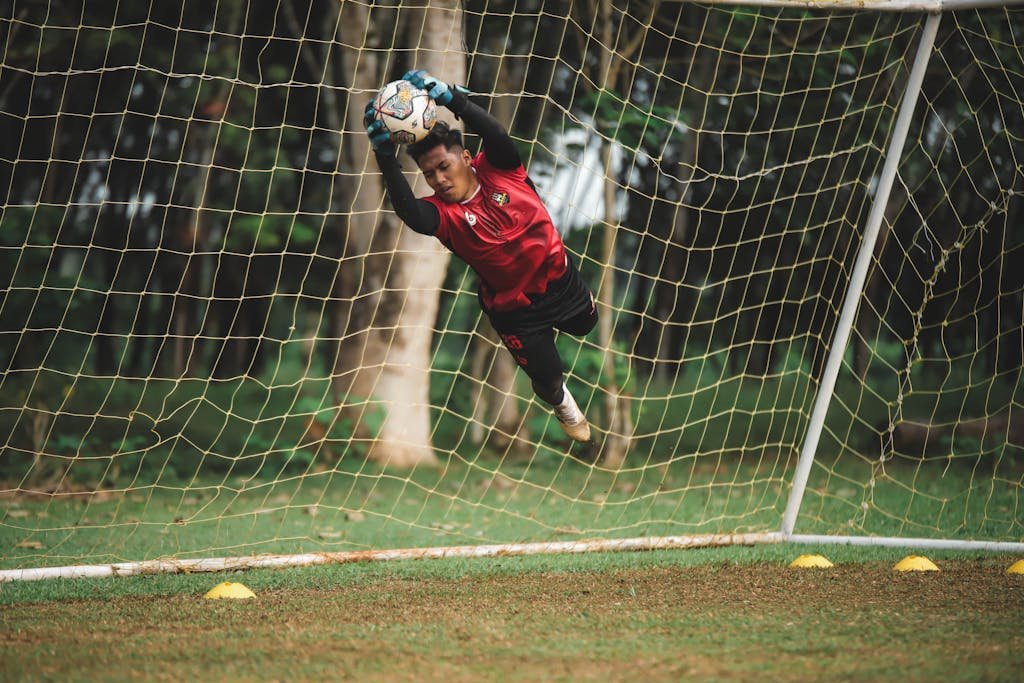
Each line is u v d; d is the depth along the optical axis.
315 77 19.66
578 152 17.30
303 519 12.15
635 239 24.39
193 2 18.55
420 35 14.61
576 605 7.16
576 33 16.31
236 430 20.89
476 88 17.77
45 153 20.41
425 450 17.42
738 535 10.16
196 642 6.07
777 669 5.37
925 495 13.12
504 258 6.89
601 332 16.89
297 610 7.03
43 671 5.45
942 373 26.97
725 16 15.77
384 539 10.78
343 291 20.12
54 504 13.15
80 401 21.73
